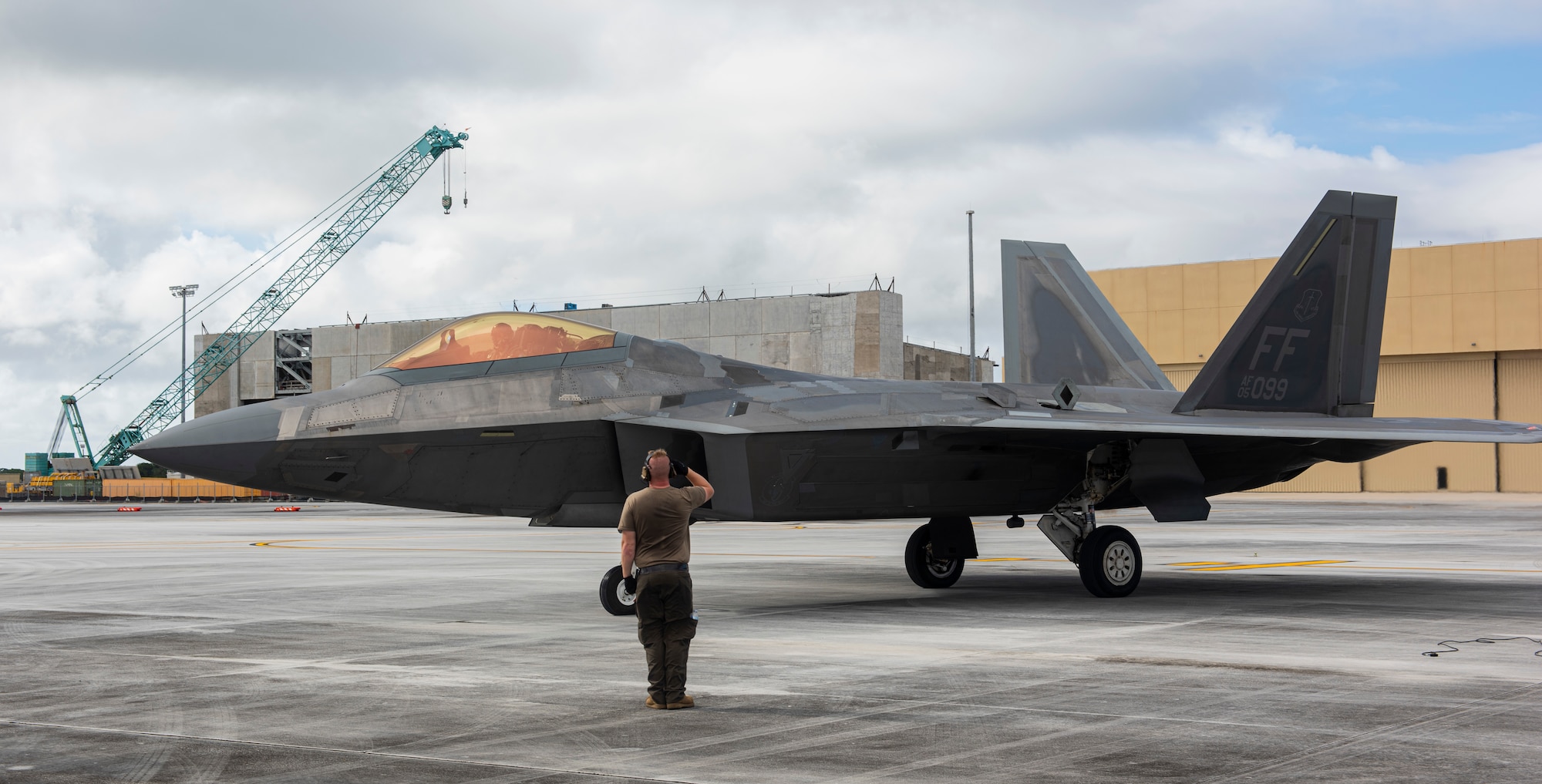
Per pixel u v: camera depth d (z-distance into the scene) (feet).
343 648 32.55
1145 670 28.02
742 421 41.60
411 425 41.24
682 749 20.21
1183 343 183.21
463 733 21.57
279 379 303.07
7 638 35.29
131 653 31.91
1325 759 19.24
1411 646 31.78
